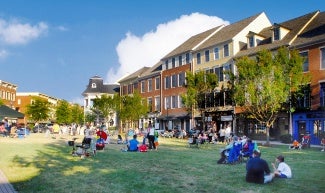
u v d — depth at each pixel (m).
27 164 16.39
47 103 73.00
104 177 12.89
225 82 49.00
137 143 24.34
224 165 16.56
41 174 13.49
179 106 58.84
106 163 16.98
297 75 33.81
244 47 48.47
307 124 37.06
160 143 34.53
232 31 51.72
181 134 47.69
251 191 10.63
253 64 34.56
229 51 49.00
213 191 10.60
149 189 10.81
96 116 77.75
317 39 37.09
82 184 11.54
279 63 33.88
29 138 39.53
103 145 24.95
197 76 46.22
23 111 100.06
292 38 40.62
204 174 13.75
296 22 44.50
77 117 92.50
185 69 57.78
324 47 36.59
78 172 14.06
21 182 11.79
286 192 10.53
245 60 35.31
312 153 24.38
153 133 26.11
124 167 15.59
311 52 37.91
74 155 20.31
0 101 66.19
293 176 13.53
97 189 10.78
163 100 63.38
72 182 11.88
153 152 23.50
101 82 96.19
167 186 11.28
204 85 46.09
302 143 30.06
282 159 13.31
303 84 35.91
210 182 12.04
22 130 41.50
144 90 69.81
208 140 35.44
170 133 51.78
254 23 50.59
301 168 16.08
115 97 72.94
